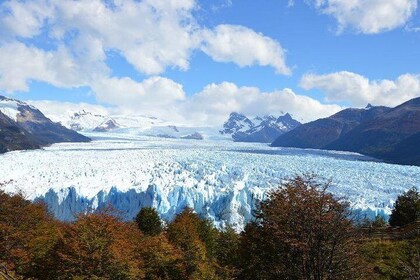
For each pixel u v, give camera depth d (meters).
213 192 80.25
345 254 19.36
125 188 83.50
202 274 30.81
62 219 78.75
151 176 95.94
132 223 40.31
